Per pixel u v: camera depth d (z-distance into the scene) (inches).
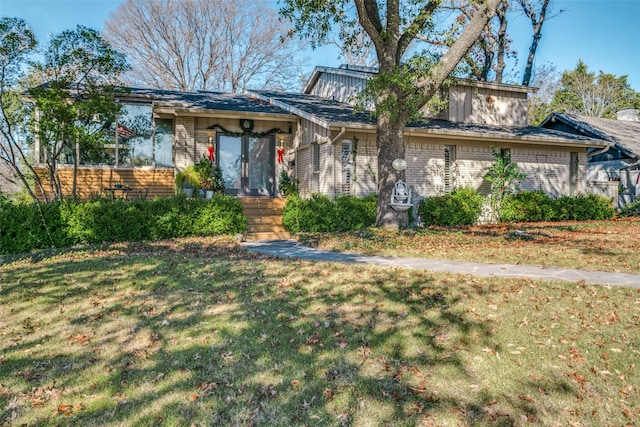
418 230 456.1
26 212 353.4
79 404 118.8
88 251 336.8
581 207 642.8
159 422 110.4
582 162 682.8
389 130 452.1
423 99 434.0
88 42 408.5
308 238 423.8
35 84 501.4
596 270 267.9
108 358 147.3
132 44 1163.3
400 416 113.4
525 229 498.0
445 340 160.4
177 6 1195.3
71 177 514.0
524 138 596.4
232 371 137.6
